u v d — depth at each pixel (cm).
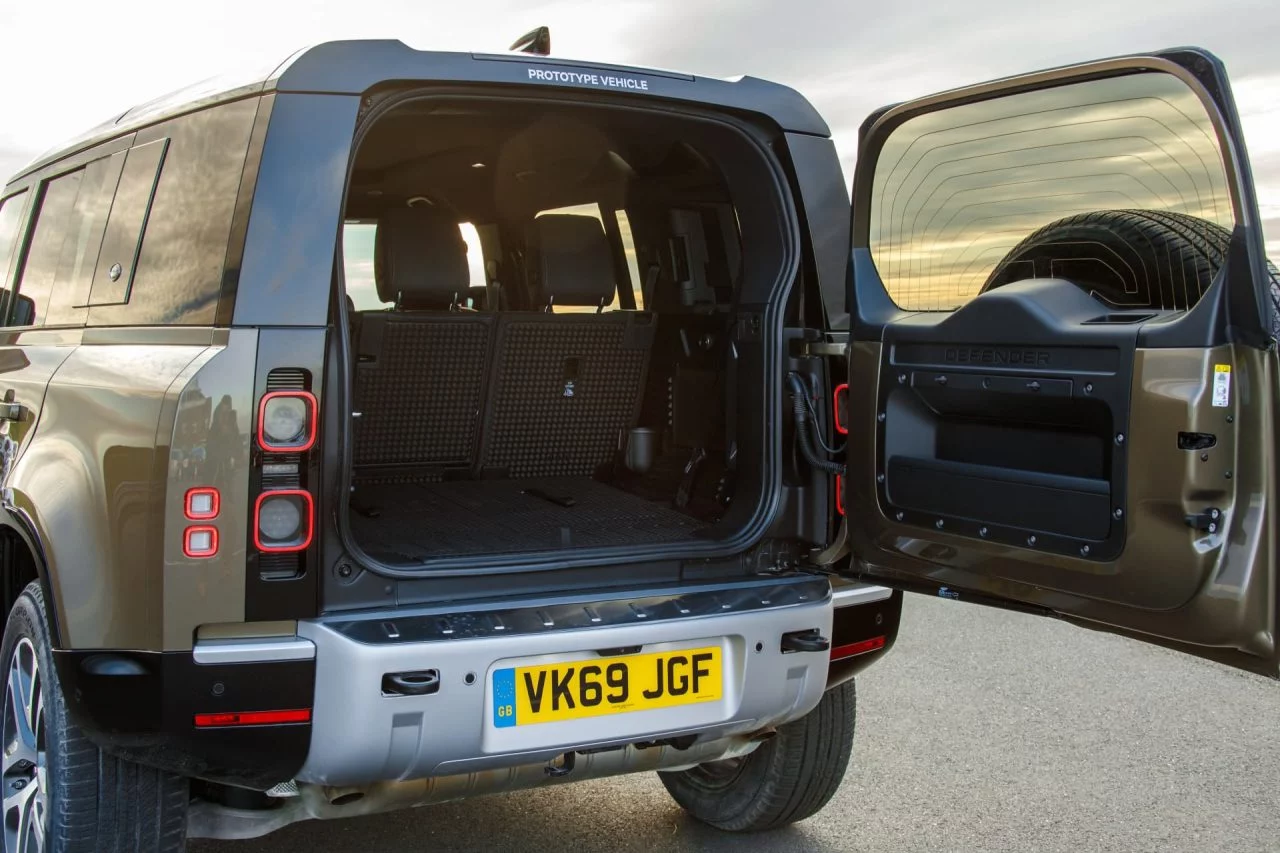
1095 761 410
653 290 399
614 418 409
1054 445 250
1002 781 394
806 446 306
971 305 265
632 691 271
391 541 312
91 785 262
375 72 259
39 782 282
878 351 289
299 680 245
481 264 432
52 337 329
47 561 265
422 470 396
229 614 242
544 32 295
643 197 384
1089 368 239
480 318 375
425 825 364
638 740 272
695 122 305
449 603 264
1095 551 239
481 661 254
